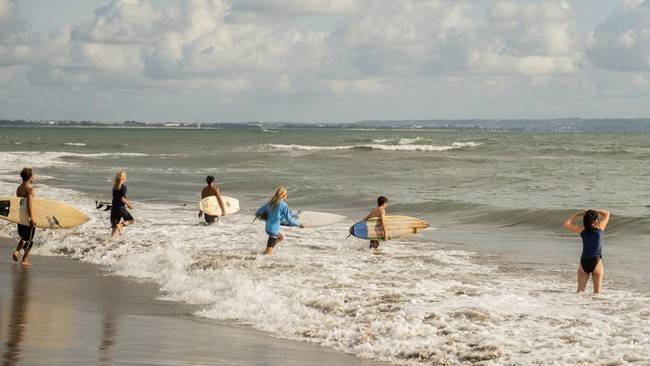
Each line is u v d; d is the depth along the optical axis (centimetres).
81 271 1526
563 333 963
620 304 1148
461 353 896
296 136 17612
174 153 7725
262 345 970
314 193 3319
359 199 3056
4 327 1013
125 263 1599
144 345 941
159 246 1791
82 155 6981
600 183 3897
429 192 3447
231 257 1630
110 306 1195
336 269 1495
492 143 11225
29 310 1138
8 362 823
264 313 1141
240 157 6725
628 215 2478
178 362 861
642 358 845
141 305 1212
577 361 845
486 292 1246
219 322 1104
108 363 840
